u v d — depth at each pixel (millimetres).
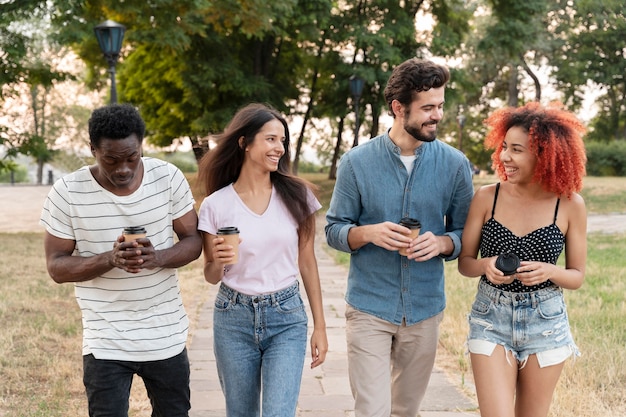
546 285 3117
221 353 3246
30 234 16078
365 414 3385
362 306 3486
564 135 3051
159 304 3029
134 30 18422
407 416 3676
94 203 2959
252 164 3266
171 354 3031
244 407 3248
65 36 15250
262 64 25703
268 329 3207
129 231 2756
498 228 3230
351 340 3510
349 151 3596
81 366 5520
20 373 5273
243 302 3199
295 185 3305
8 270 9977
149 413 4605
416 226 3221
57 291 8484
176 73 24141
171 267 3008
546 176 3090
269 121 3232
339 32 25000
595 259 11148
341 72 25766
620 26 39438
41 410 4512
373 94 26750
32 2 14680
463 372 5434
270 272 3223
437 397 4891
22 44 15695
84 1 15352
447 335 6387
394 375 3656
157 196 3029
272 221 3234
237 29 23938
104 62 24438
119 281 2955
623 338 6238
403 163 3467
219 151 3289
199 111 24906
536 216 3184
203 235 3293
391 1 25484
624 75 41281
